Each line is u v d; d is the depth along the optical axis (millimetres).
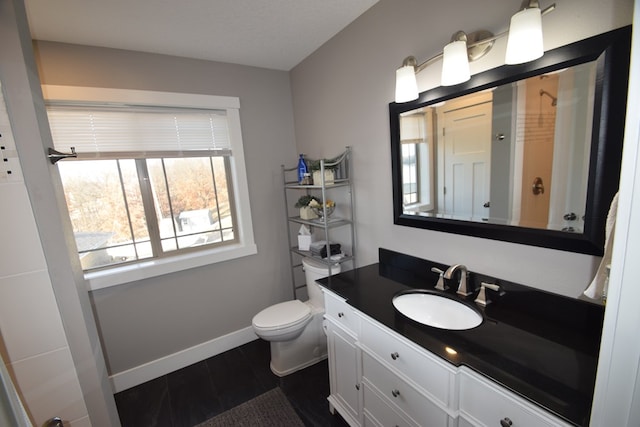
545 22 1019
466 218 1384
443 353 971
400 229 1781
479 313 1218
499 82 1160
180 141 2195
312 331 2182
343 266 2316
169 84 2111
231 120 2359
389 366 1229
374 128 1838
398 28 1574
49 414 1195
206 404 1907
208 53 2125
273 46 2096
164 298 2213
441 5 1354
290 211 2738
